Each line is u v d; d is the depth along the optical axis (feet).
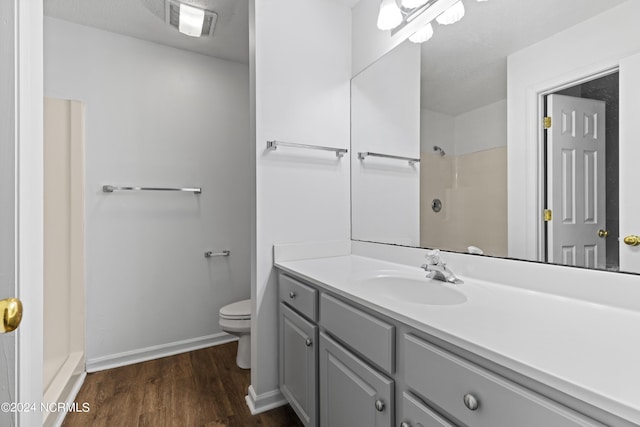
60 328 6.41
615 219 2.92
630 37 2.82
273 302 5.66
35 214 2.71
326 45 6.22
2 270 2.37
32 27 2.67
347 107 6.46
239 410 5.52
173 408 5.57
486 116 4.13
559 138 3.36
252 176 5.65
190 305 8.12
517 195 3.78
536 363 1.82
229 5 6.42
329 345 4.00
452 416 2.36
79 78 6.91
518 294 3.41
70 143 6.58
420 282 4.17
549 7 3.44
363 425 3.34
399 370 2.90
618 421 1.51
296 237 5.86
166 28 7.18
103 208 7.13
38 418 2.77
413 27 5.18
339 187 6.35
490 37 4.07
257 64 5.49
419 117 5.08
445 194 4.67
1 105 2.37
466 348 2.19
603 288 2.97
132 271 7.45
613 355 1.93
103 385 6.32
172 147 7.91
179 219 7.98
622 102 2.87
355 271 4.73
